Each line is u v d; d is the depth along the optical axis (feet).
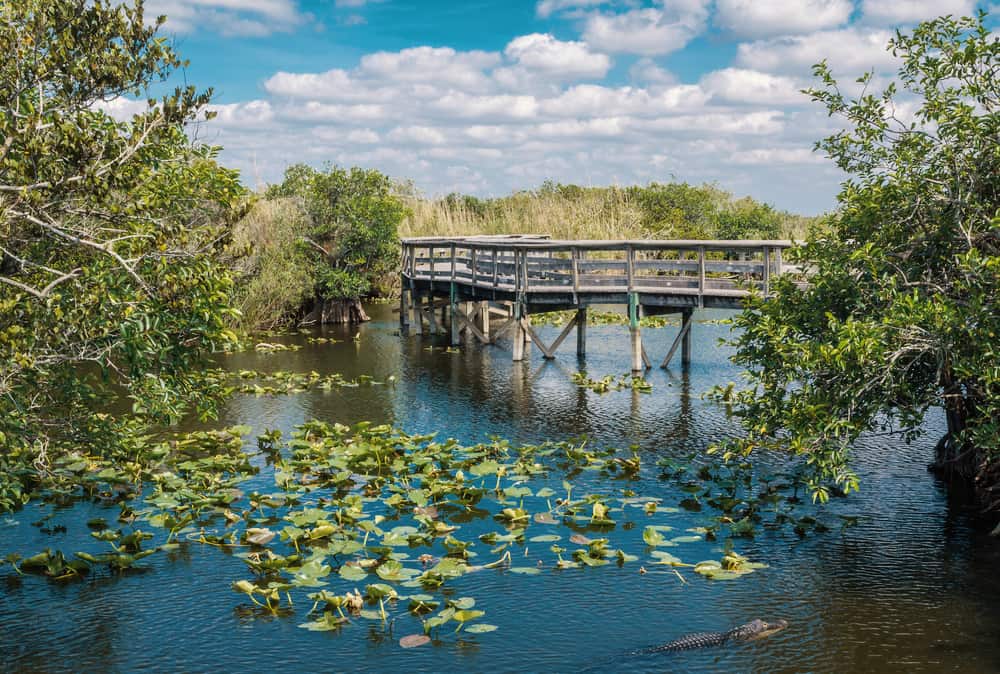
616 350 66.33
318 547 27.12
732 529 28.37
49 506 31.27
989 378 23.62
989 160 26.63
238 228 80.33
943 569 25.35
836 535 28.12
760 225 96.73
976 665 19.99
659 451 38.04
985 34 26.71
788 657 20.45
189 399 27.55
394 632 21.91
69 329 21.74
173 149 25.32
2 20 20.86
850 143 29.53
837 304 29.86
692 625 22.18
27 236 23.95
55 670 20.20
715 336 72.74
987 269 24.75
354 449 36.06
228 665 20.39
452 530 28.76
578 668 20.11
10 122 19.88
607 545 27.35
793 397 28.22
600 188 107.86
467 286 69.00
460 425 43.24
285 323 84.33
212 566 25.99
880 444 38.83
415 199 113.19
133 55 22.25
